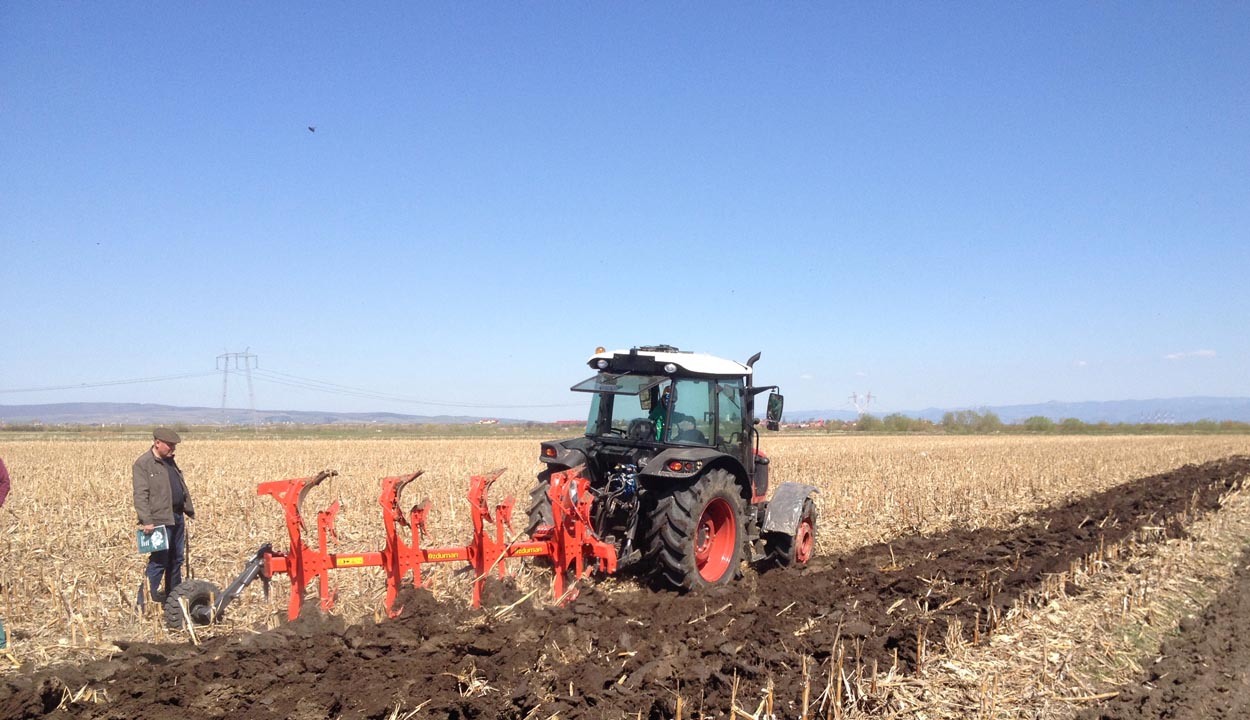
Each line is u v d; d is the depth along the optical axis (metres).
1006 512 13.87
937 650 6.02
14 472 18.78
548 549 7.12
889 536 11.55
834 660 5.62
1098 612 7.23
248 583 5.96
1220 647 6.66
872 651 5.90
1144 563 9.20
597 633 6.13
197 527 11.02
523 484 16.48
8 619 6.62
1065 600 7.52
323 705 4.64
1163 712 5.35
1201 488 16.47
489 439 48.12
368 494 14.47
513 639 5.87
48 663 5.67
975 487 16.59
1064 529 11.48
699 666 5.38
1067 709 5.28
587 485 7.27
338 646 5.56
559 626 6.22
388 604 6.37
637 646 5.89
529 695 4.93
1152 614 7.32
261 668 5.17
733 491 8.05
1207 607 7.75
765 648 5.93
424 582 7.23
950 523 12.61
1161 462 24.88
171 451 6.98
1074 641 6.47
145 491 6.70
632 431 8.13
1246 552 10.41
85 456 24.95
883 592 7.83
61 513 12.57
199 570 8.57
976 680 5.59
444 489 15.32
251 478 17.72
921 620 6.65
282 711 4.61
